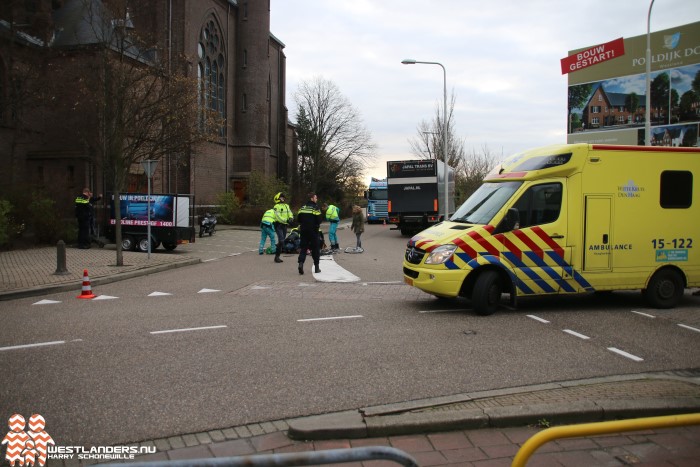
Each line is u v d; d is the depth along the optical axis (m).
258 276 12.95
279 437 4.05
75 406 4.61
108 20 16.61
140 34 20.02
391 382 5.20
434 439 4.00
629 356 6.07
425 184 25.72
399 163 26.02
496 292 8.19
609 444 3.94
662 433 4.13
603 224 8.40
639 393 4.68
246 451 3.83
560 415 4.24
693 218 8.71
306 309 8.73
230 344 6.54
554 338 6.84
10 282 11.06
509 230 8.14
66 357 6.00
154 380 5.25
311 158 55.88
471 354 6.12
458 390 4.98
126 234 18.14
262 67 40.72
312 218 13.23
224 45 38.25
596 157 8.38
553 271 8.27
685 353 6.22
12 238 17.56
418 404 4.50
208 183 36.34
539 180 8.30
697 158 8.71
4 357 6.00
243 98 40.47
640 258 8.53
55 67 20.97
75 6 27.33
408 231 28.42
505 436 4.04
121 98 14.77
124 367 5.65
